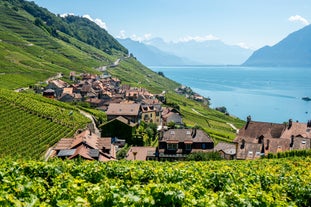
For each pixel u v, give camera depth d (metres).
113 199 13.53
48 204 13.84
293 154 58.88
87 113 120.56
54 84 158.50
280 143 67.94
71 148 55.91
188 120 143.62
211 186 22.20
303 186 23.12
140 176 22.91
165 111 140.12
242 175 25.11
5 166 21.56
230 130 140.50
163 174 22.84
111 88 185.12
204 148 68.62
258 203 15.72
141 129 98.81
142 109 118.25
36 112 96.81
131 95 155.38
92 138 62.91
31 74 185.00
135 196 13.59
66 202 12.78
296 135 74.69
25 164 22.72
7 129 83.12
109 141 64.44
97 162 28.20
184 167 29.50
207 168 31.08
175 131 70.38
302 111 191.12
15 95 108.62
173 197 14.13
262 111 194.88
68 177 20.28
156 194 14.31
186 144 68.38
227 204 15.57
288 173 30.19
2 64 186.38
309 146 66.88
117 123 91.06
